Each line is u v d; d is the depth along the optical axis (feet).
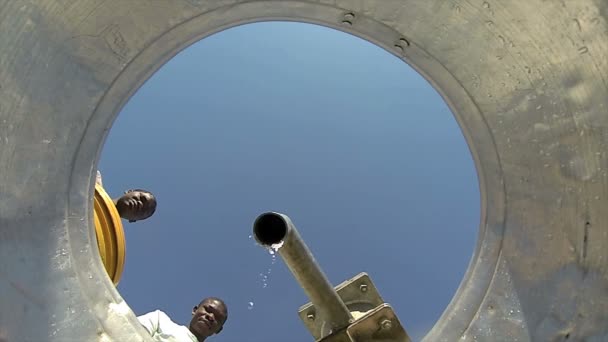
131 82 5.03
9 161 4.35
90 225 5.14
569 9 3.88
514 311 4.78
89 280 5.02
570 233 4.45
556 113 4.37
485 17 4.35
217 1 4.70
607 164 4.10
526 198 4.84
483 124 5.00
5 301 4.27
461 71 4.87
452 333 5.08
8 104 4.23
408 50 5.03
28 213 4.61
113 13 4.47
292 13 5.03
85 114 4.87
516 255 4.89
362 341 5.27
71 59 4.55
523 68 4.43
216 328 8.99
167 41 4.92
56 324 4.63
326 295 5.26
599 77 3.97
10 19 4.02
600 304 4.17
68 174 4.91
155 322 7.43
